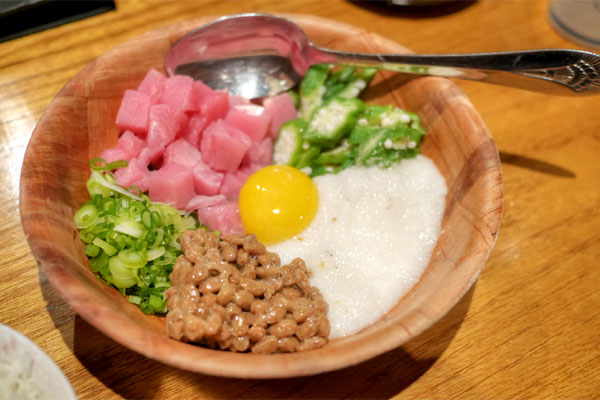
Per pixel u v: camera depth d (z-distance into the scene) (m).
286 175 0.28
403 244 0.26
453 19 0.36
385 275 0.26
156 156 0.28
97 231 0.24
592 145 0.31
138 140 0.27
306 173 0.30
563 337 0.24
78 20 0.34
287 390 0.22
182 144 0.28
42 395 0.19
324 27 0.30
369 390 0.23
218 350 0.21
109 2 0.34
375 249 0.26
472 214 0.24
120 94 0.28
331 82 0.32
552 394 0.23
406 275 0.25
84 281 0.21
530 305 0.25
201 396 0.22
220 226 0.27
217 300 0.22
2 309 0.24
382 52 0.30
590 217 0.28
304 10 0.36
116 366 0.22
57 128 0.25
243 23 0.30
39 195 0.22
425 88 0.29
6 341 0.20
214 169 0.28
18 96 0.30
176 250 0.25
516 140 0.31
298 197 0.28
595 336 0.25
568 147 0.31
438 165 0.28
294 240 0.27
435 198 0.27
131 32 0.34
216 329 0.21
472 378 0.23
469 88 0.33
